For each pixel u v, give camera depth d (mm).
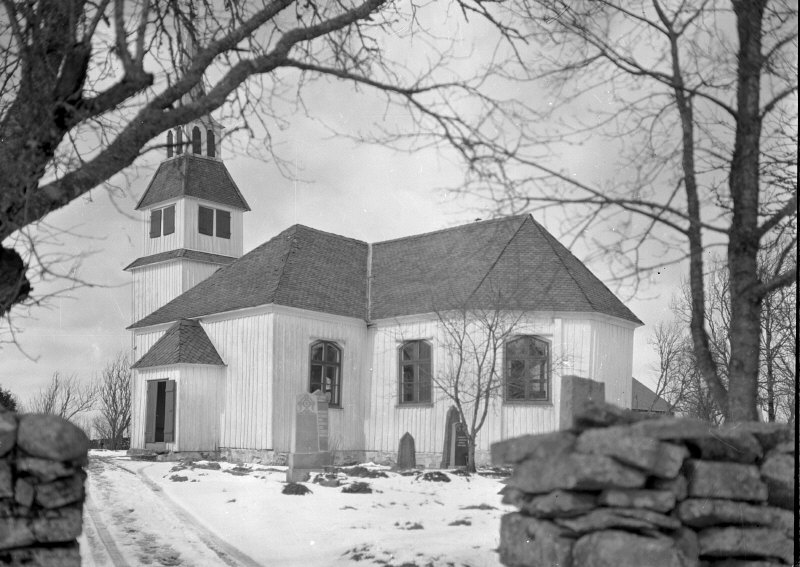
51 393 33344
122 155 5727
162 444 24375
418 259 26734
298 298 24172
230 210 32969
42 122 5746
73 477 5047
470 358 22125
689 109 4836
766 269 4789
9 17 5762
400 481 16203
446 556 7441
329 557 7809
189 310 26672
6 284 5332
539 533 4312
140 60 5961
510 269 21891
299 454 17938
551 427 21156
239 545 8633
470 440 19328
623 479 4145
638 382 26922
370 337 25609
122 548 8422
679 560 3939
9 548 4801
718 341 5531
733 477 4176
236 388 24344
